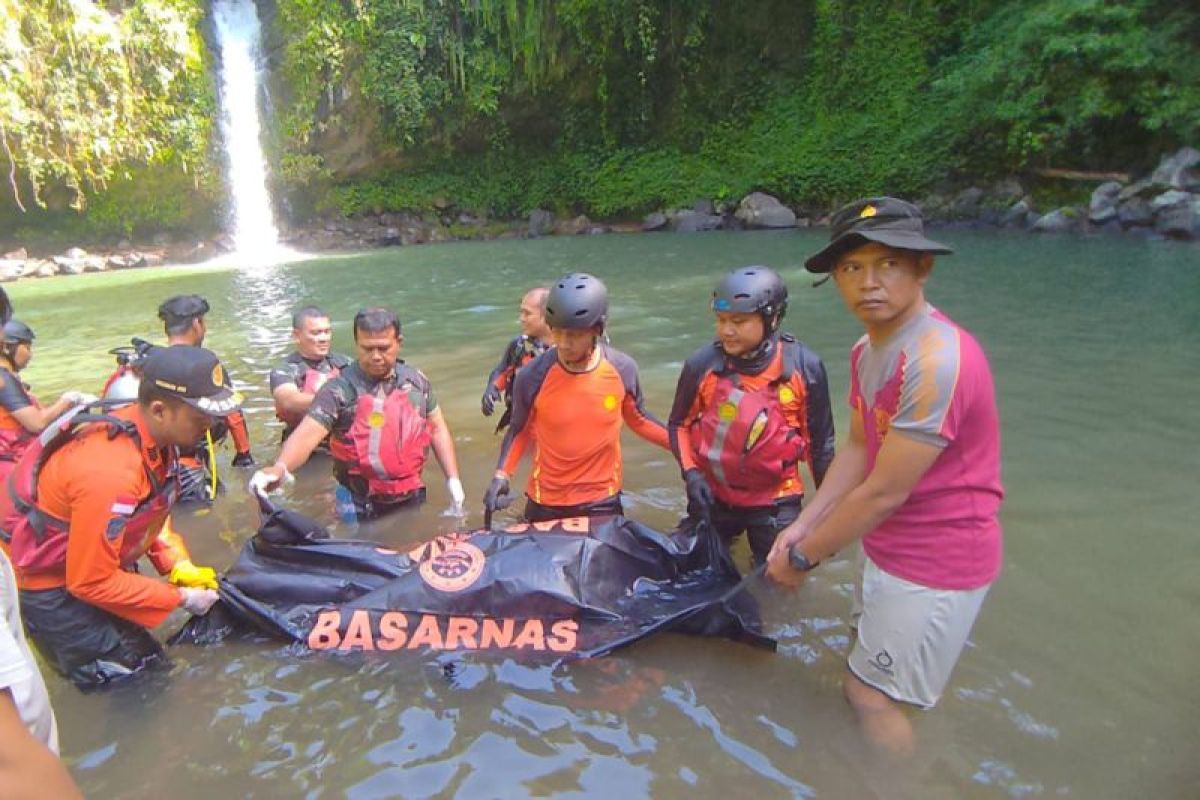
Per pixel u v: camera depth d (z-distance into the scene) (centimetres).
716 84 2098
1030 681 254
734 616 278
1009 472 416
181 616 317
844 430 490
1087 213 1357
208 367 254
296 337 482
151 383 251
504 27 2122
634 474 446
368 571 305
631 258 1420
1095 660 264
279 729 245
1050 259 1080
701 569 314
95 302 1214
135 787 222
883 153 1794
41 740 126
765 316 316
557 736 237
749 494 345
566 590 288
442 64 2125
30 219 1919
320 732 243
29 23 1644
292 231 2131
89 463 248
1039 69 1445
